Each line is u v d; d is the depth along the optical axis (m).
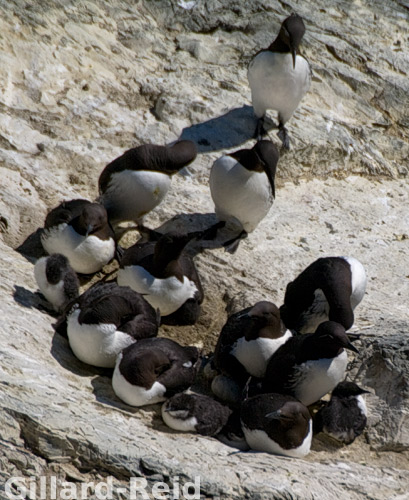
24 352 11.32
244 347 11.88
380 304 14.21
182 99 17.95
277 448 10.83
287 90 16.67
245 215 14.95
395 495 10.41
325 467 10.77
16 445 10.07
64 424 10.14
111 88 17.88
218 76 18.78
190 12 19.80
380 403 11.94
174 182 16.59
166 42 19.34
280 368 11.55
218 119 17.78
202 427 10.94
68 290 12.64
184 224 15.62
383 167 18.33
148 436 10.57
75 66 17.97
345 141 18.03
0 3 18.16
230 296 14.27
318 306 12.77
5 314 11.96
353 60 19.58
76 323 11.66
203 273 14.63
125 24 19.22
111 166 14.48
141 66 18.58
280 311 13.15
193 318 13.42
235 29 19.73
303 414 10.87
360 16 20.47
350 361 12.48
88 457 10.07
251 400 11.05
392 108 19.14
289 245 15.56
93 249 13.47
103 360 11.69
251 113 18.06
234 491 9.88
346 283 12.61
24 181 15.45
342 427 11.34
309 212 16.73
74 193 15.73
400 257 15.73
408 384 11.97
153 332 12.11
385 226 16.78
